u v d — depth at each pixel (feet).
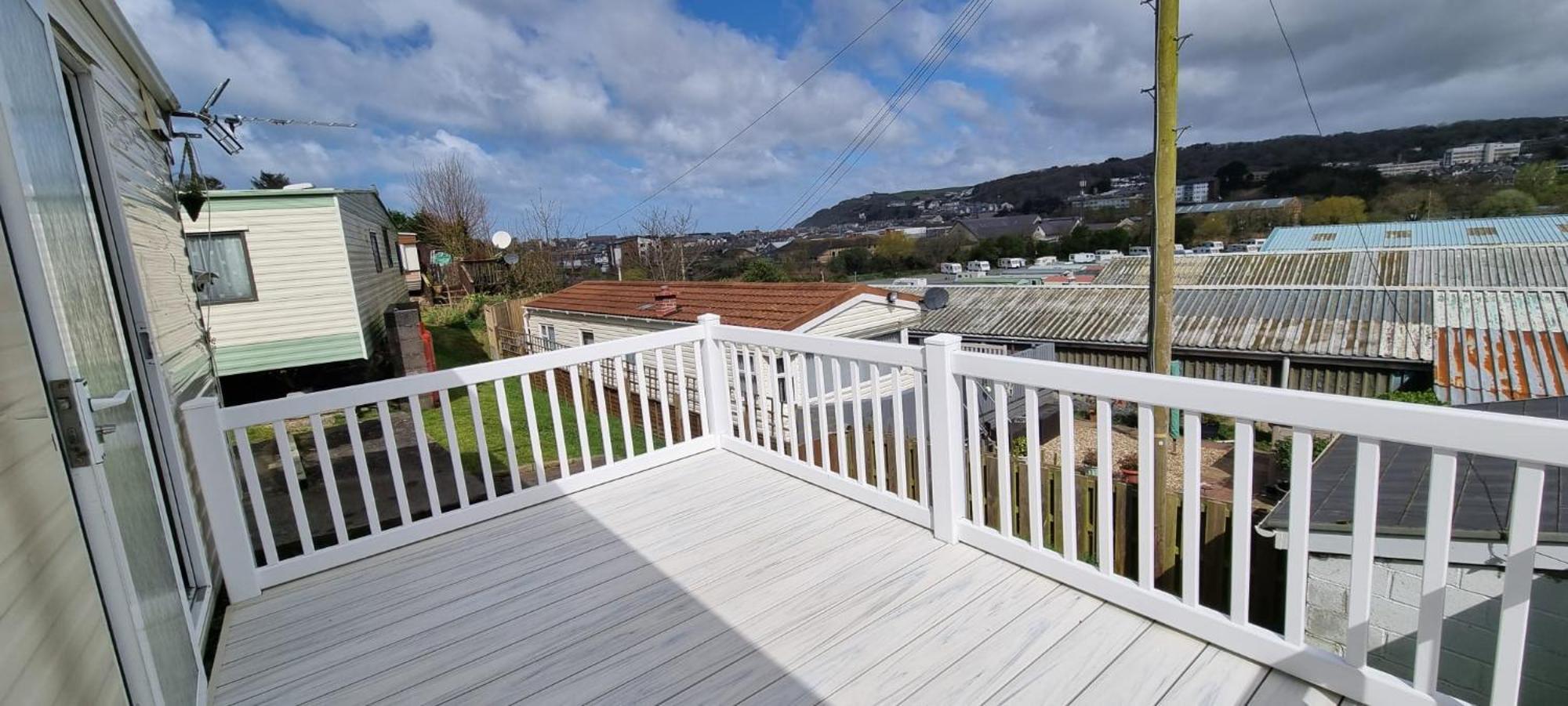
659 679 6.55
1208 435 35.42
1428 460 13.29
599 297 42.45
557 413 11.43
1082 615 7.11
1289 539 5.79
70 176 5.60
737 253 84.43
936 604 7.50
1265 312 45.29
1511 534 4.63
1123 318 49.29
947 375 8.58
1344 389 39.32
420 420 10.08
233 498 8.41
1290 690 5.81
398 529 9.87
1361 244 77.92
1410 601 10.51
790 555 8.88
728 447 13.30
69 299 4.79
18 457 3.54
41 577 3.58
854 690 6.21
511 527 10.38
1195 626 6.53
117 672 4.34
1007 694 6.00
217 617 8.60
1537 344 35.29
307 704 6.48
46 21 5.67
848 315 29.96
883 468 9.89
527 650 7.16
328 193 30.81
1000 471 8.32
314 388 34.42
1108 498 7.13
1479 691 10.12
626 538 9.71
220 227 28.68
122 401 4.90
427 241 79.61
